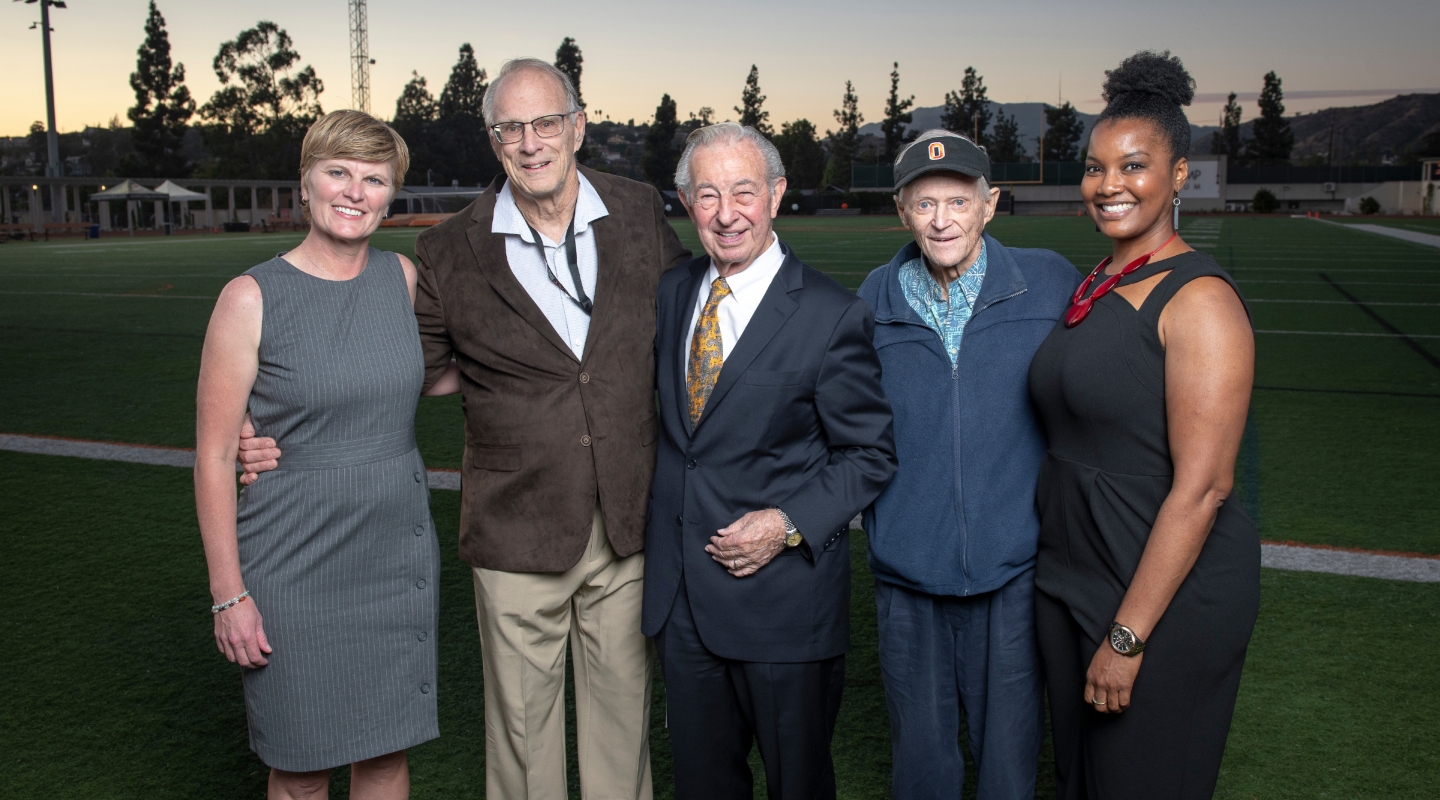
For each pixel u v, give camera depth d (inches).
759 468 78.5
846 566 82.3
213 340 72.1
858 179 2593.5
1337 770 95.8
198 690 115.0
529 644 86.0
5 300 533.6
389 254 82.5
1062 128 3850.9
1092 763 68.7
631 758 91.0
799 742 80.7
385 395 77.0
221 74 2650.1
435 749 103.7
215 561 72.4
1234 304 61.7
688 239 1037.8
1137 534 65.9
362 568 77.1
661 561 81.6
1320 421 242.7
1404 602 134.5
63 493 191.9
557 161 81.4
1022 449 76.9
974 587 77.2
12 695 113.1
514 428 83.5
